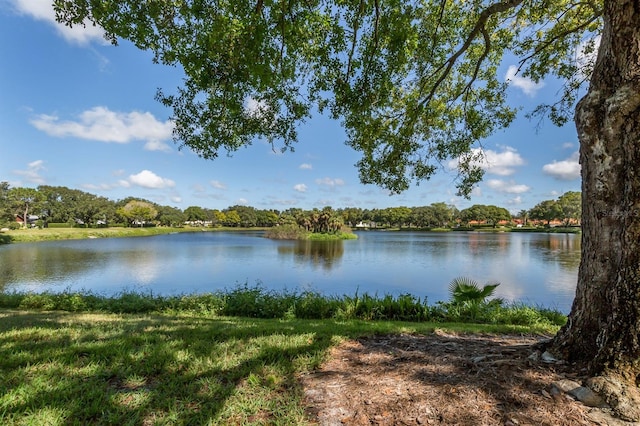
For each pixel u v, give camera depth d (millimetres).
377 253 32812
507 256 29953
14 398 2324
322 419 2139
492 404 2186
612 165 2418
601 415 2002
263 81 4238
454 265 24031
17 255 28078
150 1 4184
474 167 7234
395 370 2809
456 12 6125
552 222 102875
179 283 17094
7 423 2068
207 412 2234
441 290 15797
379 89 5445
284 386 2594
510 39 6754
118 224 86500
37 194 65938
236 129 5547
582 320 2613
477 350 3242
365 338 3998
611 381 2137
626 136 2326
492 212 109625
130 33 4176
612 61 2465
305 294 8898
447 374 2637
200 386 2572
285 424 2096
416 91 6832
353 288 16188
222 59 4445
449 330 4871
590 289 2564
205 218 118125
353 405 2279
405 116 6785
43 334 3969
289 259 27703
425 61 6211
